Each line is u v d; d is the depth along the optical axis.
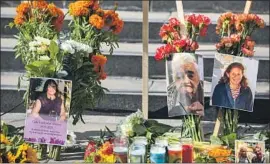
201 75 3.87
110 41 4.13
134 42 5.59
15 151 3.48
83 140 4.31
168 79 3.87
